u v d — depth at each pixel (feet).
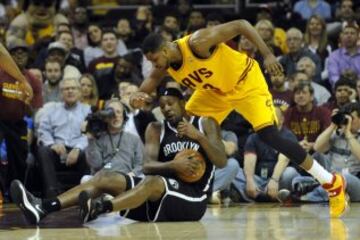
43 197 44.83
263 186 43.60
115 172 30.48
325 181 31.65
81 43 62.54
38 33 64.23
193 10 62.34
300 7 64.69
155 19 65.51
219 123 32.37
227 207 39.27
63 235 26.00
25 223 30.66
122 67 51.75
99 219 31.94
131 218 30.78
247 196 43.16
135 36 61.31
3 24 63.87
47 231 27.45
